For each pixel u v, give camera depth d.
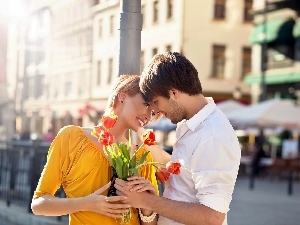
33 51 36.56
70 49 33.94
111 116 2.49
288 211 10.44
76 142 2.58
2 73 33.41
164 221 2.60
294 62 25.14
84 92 32.78
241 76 29.66
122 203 2.49
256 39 26.42
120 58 3.36
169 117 2.54
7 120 32.12
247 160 19.95
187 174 2.51
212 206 2.38
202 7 26.64
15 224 8.05
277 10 25.52
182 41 23.89
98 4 28.16
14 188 8.84
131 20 3.35
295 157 20.08
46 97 36.66
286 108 18.98
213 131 2.44
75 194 2.56
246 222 8.93
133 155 2.53
